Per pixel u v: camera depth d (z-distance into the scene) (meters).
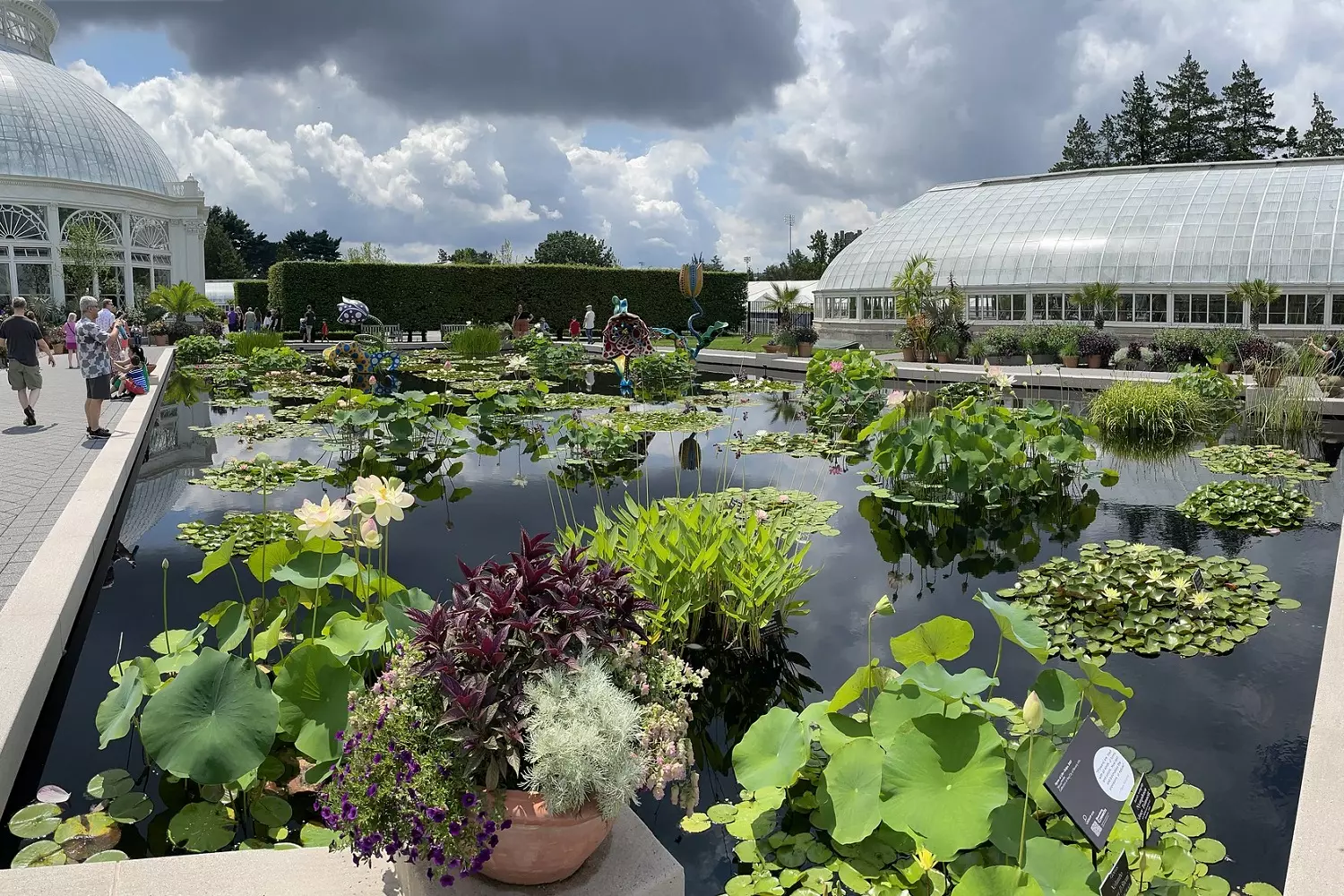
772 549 5.59
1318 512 8.47
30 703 4.12
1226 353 21.23
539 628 2.99
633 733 2.86
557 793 2.66
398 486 4.15
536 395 15.25
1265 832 3.54
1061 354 23.50
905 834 3.32
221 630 4.17
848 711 4.57
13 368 12.15
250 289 47.06
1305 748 4.17
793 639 5.61
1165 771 3.91
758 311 54.56
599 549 5.24
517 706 2.78
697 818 3.67
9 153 50.72
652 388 19.41
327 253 99.56
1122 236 31.55
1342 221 29.09
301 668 3.70
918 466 8.53
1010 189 36.94
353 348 19.23
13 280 47.75
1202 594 5.75
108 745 4.19
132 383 15.52
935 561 7.10
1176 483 9.93
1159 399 13.47
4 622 4.81
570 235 82.31
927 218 37.25
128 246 51.12
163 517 8.23
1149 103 67.62
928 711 3.34
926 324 25.05
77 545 6.24
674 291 42.97
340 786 2.86
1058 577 6.31
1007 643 5.42
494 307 40.88
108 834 3.49
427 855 2.63
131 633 5.50
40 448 10.51
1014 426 9.72
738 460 11.20
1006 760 3.21
